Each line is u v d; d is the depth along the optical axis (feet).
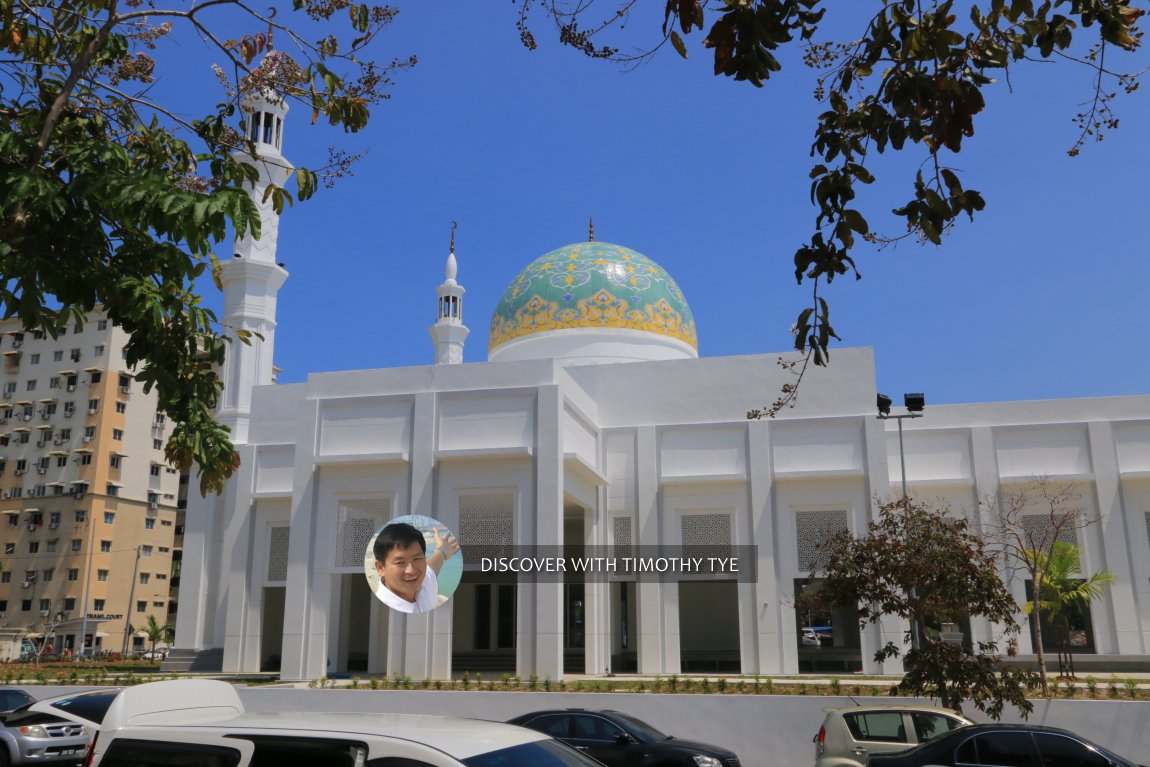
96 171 27.50
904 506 54.19
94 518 182.50
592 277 112.27
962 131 16.83
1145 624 86.17
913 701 52.70
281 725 18.74
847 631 99.09
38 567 181.47
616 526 91.86
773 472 88.28
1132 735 50.08
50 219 26.66
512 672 91.09
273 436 100.12
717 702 56.24
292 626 79.51
